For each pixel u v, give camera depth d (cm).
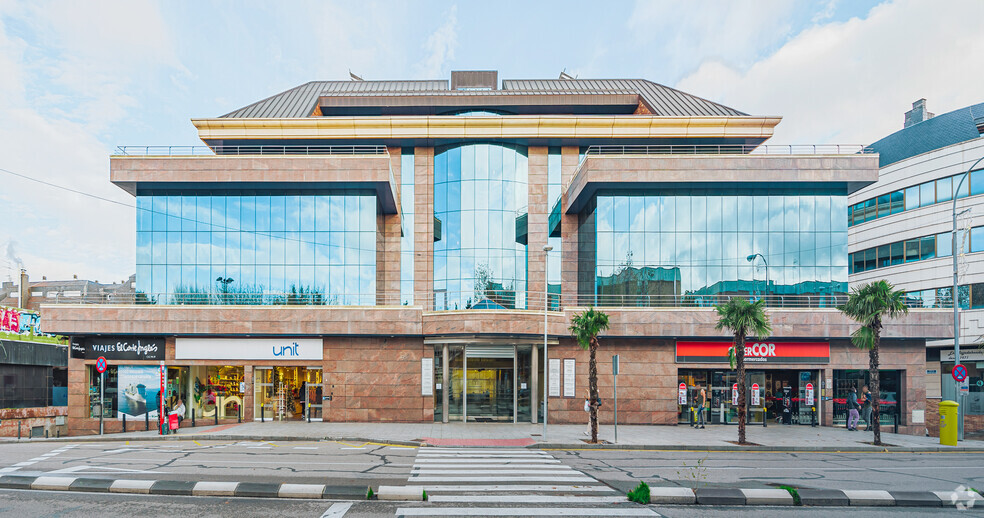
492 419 2503
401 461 1512
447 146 3052
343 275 2734
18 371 3425
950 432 2003
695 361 2520
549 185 3047
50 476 1216
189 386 2570
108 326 2477
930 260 3666
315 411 2533
